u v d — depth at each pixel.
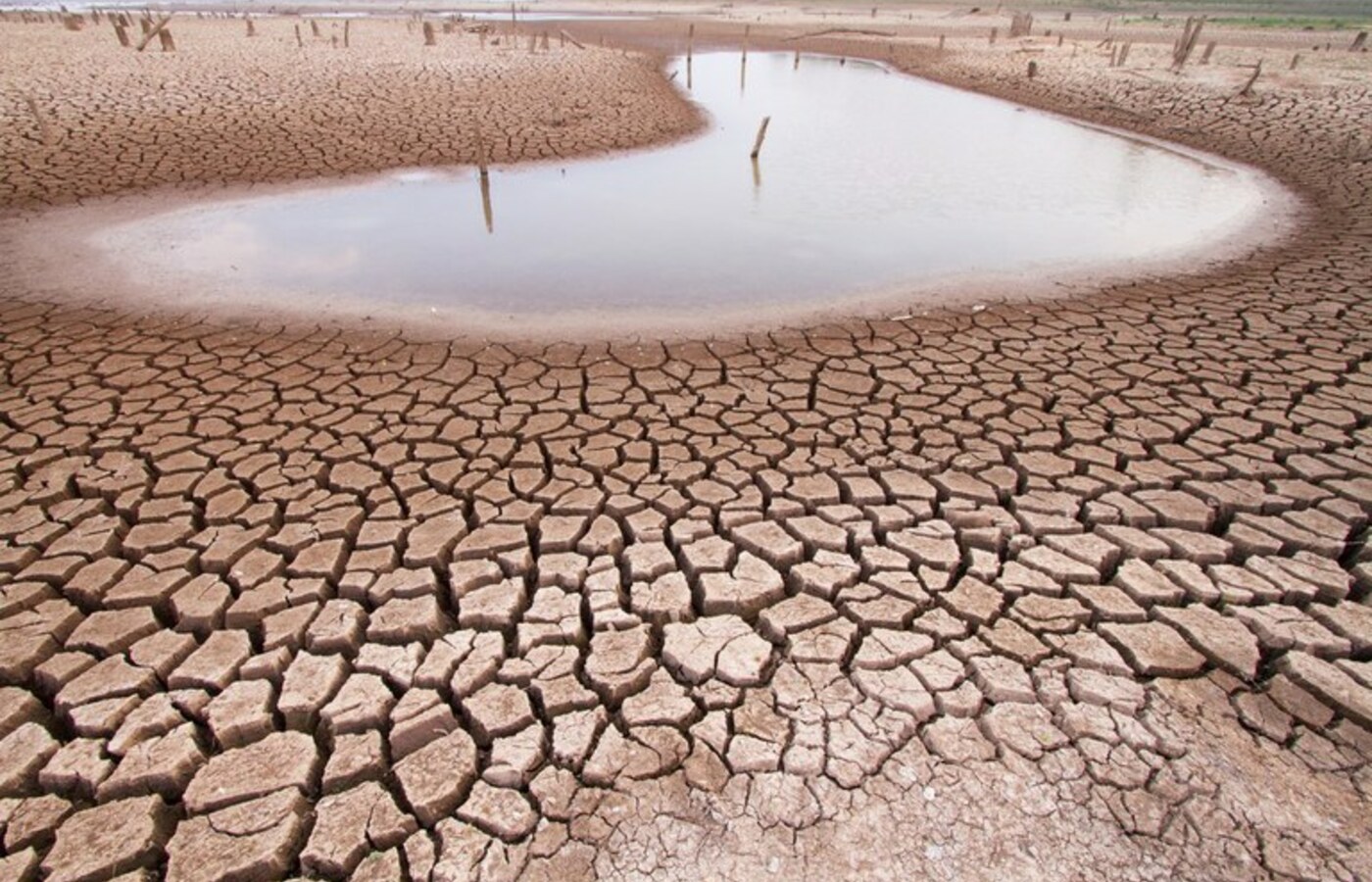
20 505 3.56
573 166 11.07
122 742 2.43
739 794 2.32
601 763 2.41
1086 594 3.05
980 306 6.27
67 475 3.78
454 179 10.21
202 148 10.63
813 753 2.44
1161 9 42.88
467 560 3.26
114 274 6.75
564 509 3.57
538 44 22.75
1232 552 3.30
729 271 7.15
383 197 9.39
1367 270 6.90
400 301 6.35
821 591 3.10
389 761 2.45
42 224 7.98
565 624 2.92
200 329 5.67
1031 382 4.84
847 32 31.67
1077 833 2.22
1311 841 2.19
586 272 7.09
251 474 3.81
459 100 13.86
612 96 15.32
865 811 2.28
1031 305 6.27
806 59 25.05
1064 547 3.32
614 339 5.64
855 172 11.20
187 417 4.35
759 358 5.29
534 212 8.97
